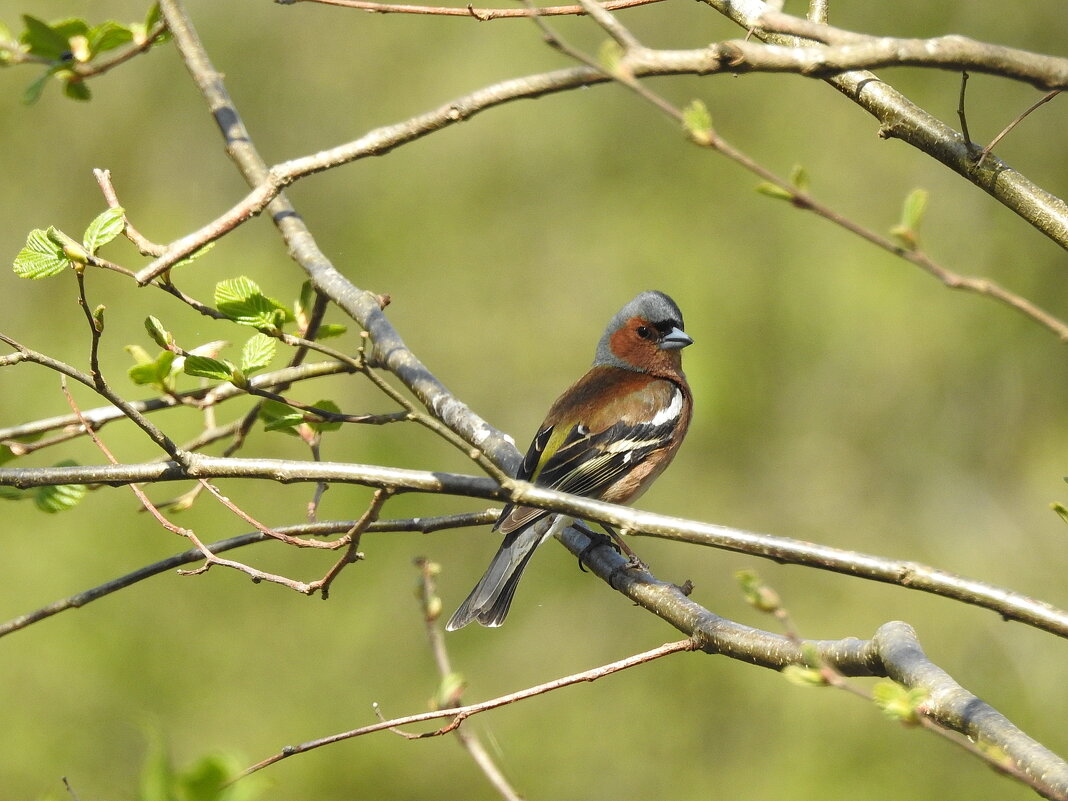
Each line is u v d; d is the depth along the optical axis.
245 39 17.80
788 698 15.15
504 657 15.91
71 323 15.92
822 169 16.92
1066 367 16.33
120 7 17.02
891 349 16.56
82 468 5.14
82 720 14.39
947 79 16.62
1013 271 16.45
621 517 3.99
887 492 16.44
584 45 17.36
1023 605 3.69
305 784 14.79
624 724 15.45
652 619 15.98
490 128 17.62
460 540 16.20
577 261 17.19
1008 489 16.33
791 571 16.09
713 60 3.68
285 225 6.75
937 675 4.20
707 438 16.45
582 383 7.95
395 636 15.72
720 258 16.91
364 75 17.81
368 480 4.54
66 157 17.34
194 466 4.88
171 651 15.02
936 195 16.62
